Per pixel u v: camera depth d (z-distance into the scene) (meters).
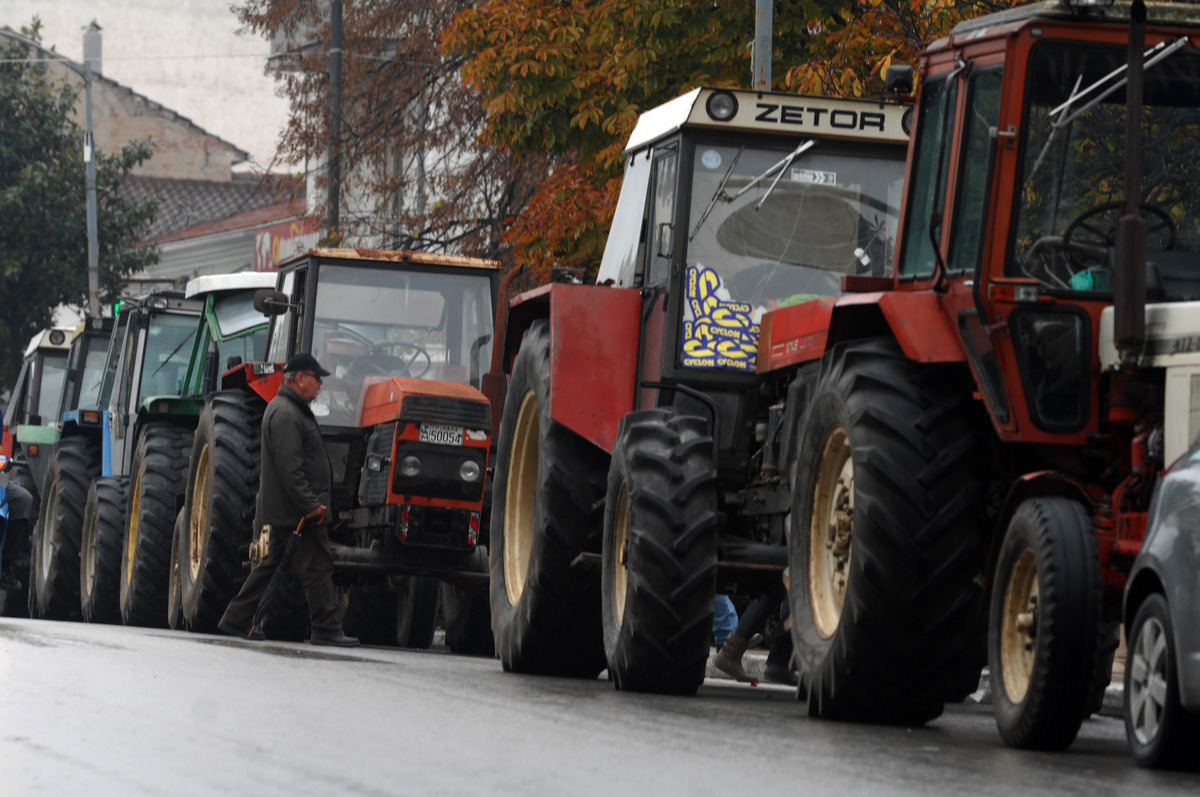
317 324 45.31
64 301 133.62
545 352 33.44
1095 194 23.08
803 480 26.31
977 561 23.42
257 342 54.28
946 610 23.34
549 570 32.28
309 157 88.00
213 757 18.62
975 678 26.47
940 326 23.84
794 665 26.16
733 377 30.25
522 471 35.47
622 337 31.83
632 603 27.92
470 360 45.81
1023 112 23.16
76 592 62.72
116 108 185.50
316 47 94.25
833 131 30.86
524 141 57.12
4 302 132.25
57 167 133.38
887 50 47.41
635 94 54.97
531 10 55.84
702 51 53.94
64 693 24.95
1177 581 19.11
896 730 23.80
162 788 16.59
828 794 16.42
